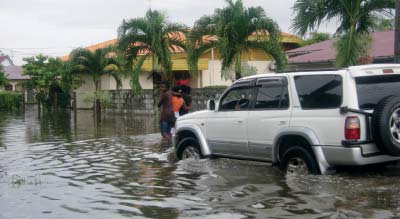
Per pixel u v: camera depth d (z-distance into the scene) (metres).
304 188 8.02
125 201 7.75
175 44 26.19
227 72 23.19
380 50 20.12
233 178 9.08
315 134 8.33
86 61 33.91
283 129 8.80
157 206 7.36
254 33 20.72
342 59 15.29
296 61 22.41
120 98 32.81
